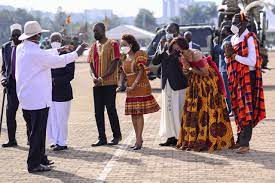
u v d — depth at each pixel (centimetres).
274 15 4425
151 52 2142
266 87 2339
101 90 1098
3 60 1109
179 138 1052
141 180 832
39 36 895
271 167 898
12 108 1105
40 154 901
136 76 1041
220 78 1035
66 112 1077
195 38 2125
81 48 903
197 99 1024
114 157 995
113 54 1084
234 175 852
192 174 861
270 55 6312
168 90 1067
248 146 1004
